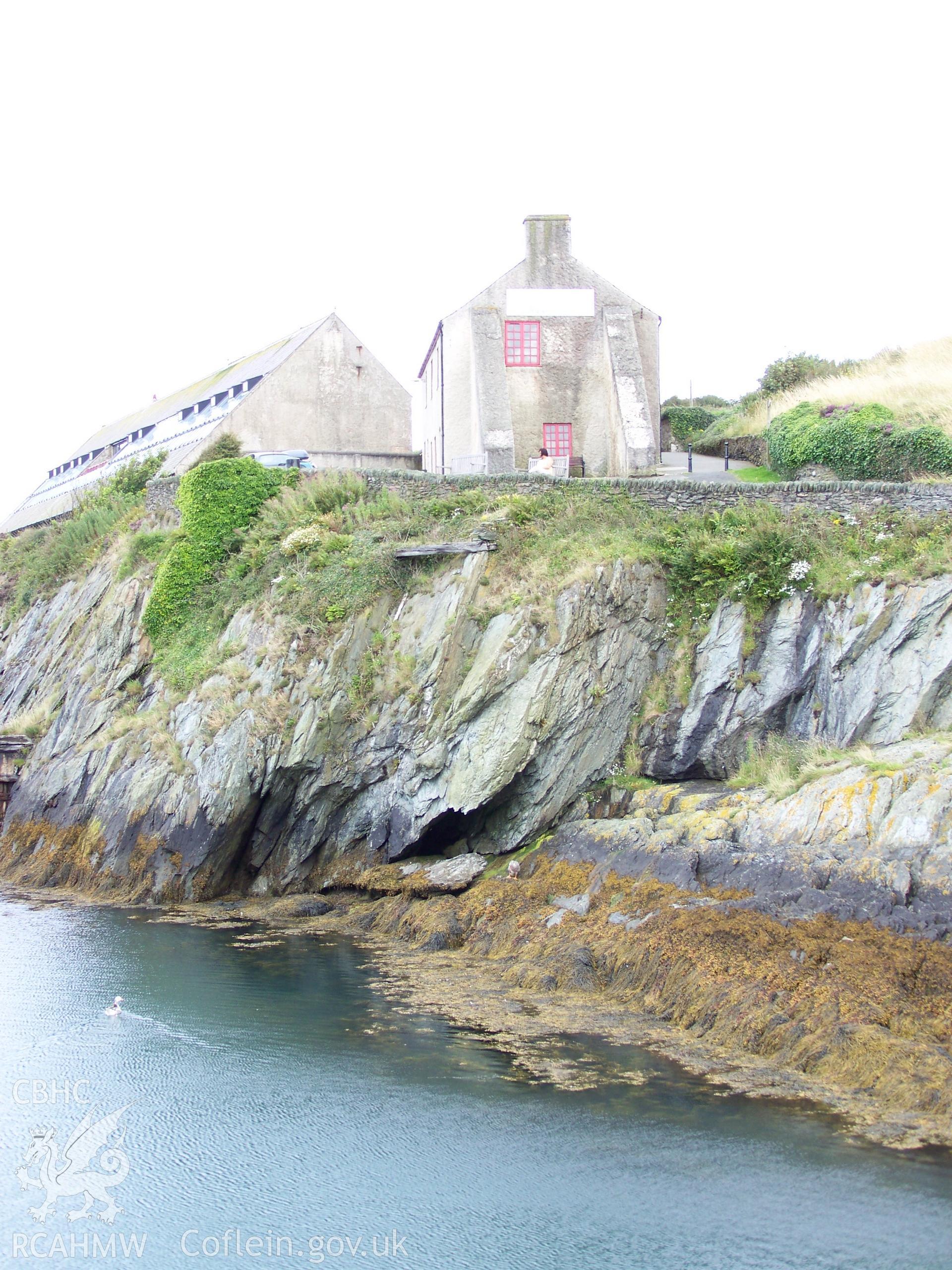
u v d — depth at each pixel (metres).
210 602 33.09
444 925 23.48
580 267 37.47
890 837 19.41
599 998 19.84
